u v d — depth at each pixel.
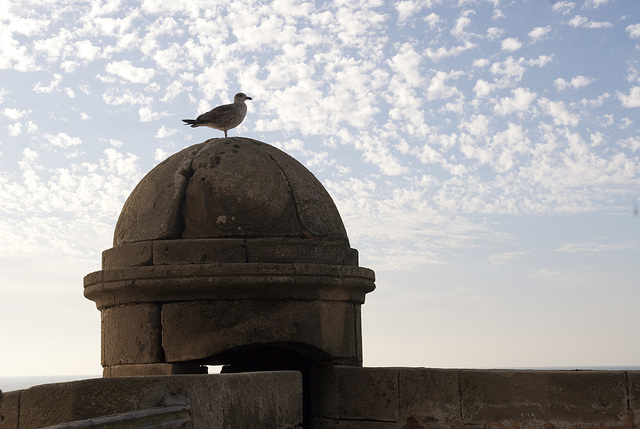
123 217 8.02
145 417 4.07
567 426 6.38
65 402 4.39
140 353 7.38
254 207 7.57
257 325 7.25
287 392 6.02
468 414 6.76
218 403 4.82
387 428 7.11
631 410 6.20
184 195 7.68
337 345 7.66
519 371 6.62
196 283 7.13
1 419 4.53
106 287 7.50
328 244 7.78
